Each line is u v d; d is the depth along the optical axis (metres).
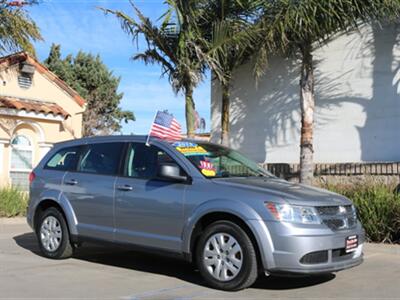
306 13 10.39
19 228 12.54
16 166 16.53
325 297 6.22
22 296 6.18
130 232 7.34
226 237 6.45
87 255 8.93
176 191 6.93
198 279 7.16
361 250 6.82
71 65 37.28
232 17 12.34
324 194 6.75
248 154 14.28
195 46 12.00
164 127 7.98
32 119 16.66
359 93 12.45
